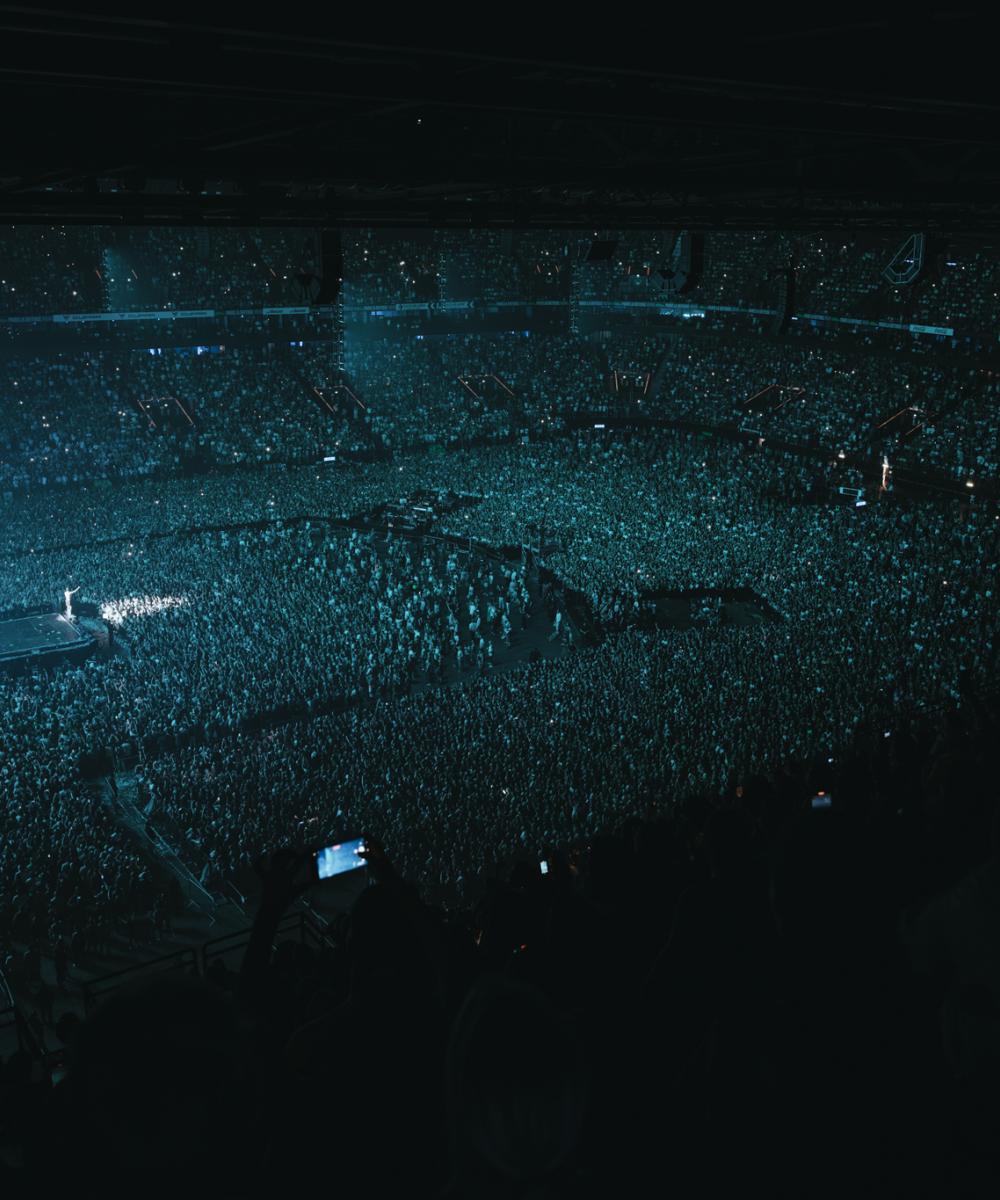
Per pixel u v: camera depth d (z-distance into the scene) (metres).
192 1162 2.60
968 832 6.52
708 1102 4.30
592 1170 3.50
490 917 9.50
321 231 21.52
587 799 33.22
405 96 10.93
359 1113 3.88
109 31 8.70
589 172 20.94
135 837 36.03
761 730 37.31
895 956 4.13
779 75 9.77
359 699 49.06
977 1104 3.95
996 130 15.12
